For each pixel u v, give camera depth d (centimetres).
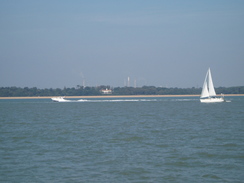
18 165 5166
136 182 4359
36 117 14588
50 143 7069
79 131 9050
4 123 11738
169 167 5000
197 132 8544
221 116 13775
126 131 8931
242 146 6481
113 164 5184
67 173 4744
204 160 5378
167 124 10675
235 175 4584
